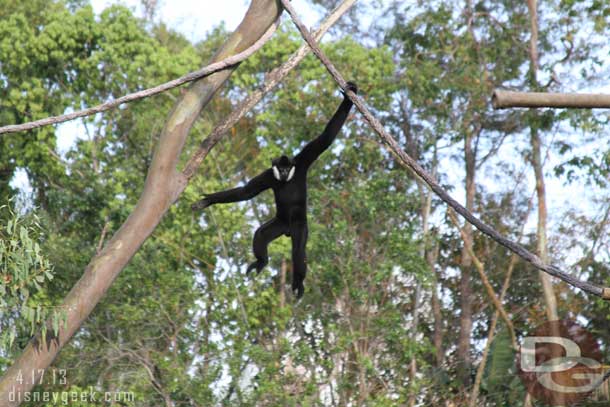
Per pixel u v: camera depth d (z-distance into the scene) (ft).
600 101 24.07
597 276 79.56
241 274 68.33
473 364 80.59
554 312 74.38
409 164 29.22
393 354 62.80
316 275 64.90
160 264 66.95
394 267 65.62
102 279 32.58
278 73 33.73
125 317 57.47
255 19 34.76
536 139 78.54
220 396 57.16
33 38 81.30
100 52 80.79
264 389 53.62
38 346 31.86
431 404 63.87
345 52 80.59
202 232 76.13
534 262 27.30
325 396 59.62
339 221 64.23
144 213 33.14
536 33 81.61
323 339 57.98
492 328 71.36
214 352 58.75
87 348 58.03
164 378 56.75
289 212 33.94
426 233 71.77
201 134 77.61
